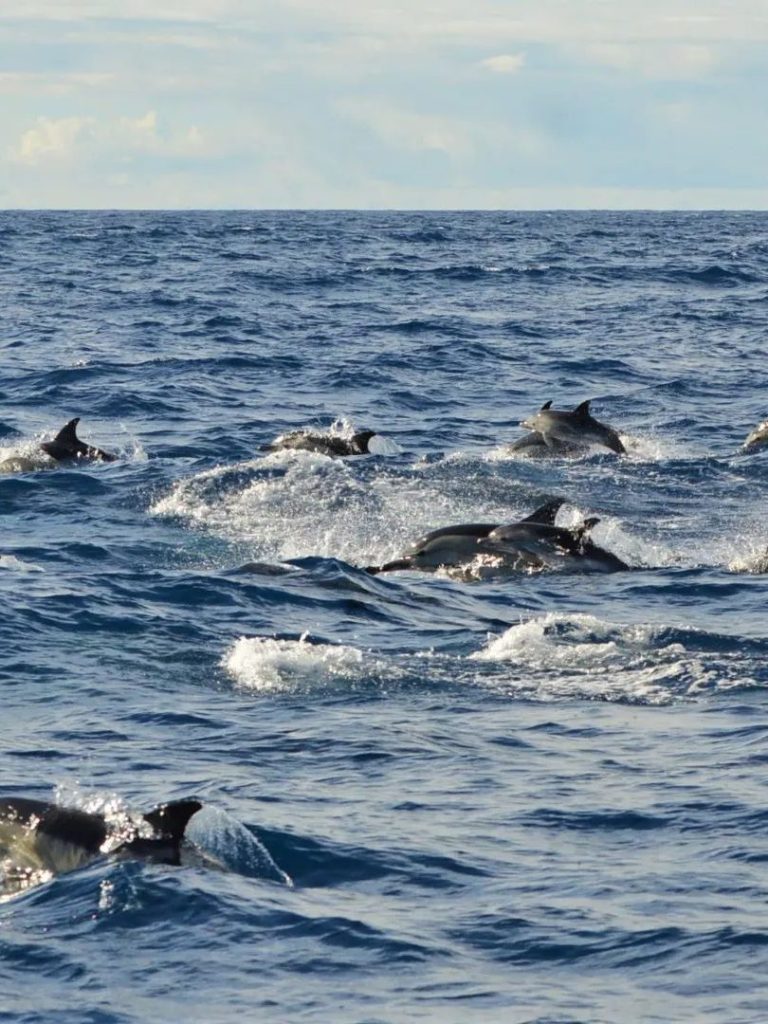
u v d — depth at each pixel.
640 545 66.62
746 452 90.38
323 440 85.12
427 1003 24.64
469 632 50.97
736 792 34.88
